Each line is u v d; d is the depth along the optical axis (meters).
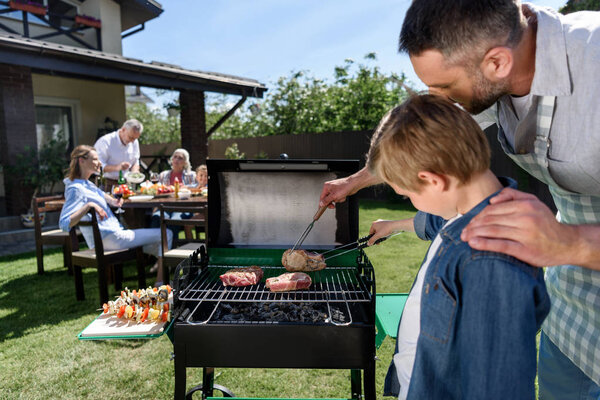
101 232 3.63
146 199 4.54
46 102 8.48
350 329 1.35
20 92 6.60
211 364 1.38
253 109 10.35
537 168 1.21
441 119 0.83
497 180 0.92
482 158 0.85
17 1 7.66
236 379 2.45
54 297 3.83
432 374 0.90
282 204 2.01
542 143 1.12
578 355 1.28
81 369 2.55
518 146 1.20
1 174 8.41
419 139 0.83
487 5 0.83
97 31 9.38
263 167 1.94
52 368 2.56
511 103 1.16
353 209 1.98
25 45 5.98
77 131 9.09
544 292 0.79
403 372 1.11
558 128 1.07
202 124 9.47
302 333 1.36
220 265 1.99
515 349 0.75
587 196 1.18
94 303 3.67
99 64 7.12
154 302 1.79
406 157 0.85
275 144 13.15
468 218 0.86
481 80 0.92
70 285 4.19
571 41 0.96
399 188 0.98
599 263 0.78
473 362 0.78
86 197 3.64
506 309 0.75
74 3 9.47
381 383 2.37
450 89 0.97
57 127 8.83
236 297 1.58
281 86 16.81
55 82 8.60
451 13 0.84
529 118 1.11
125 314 1.72
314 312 1.55
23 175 6.59
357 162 1.93
